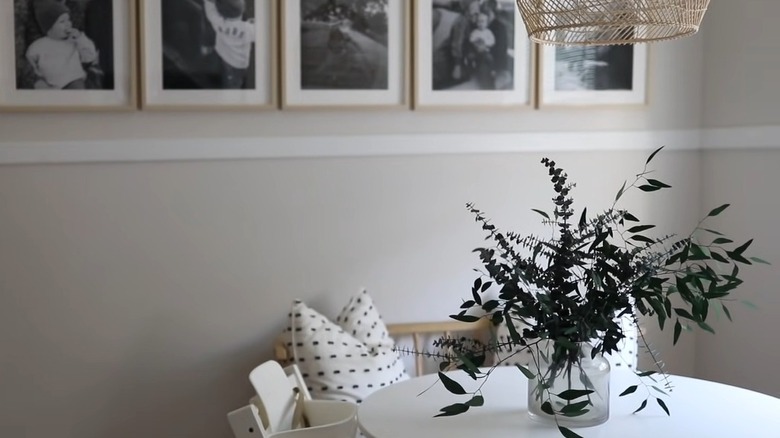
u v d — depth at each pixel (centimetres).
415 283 330
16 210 298
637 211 347
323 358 290
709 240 347
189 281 312
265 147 313
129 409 310
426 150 327
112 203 304
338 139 319
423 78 323
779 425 204
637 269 198
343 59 317
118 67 300
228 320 315
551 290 200
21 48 293
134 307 308
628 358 306
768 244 313
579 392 190
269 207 316
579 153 341
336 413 255
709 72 346
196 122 308
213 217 312
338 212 322
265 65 311
